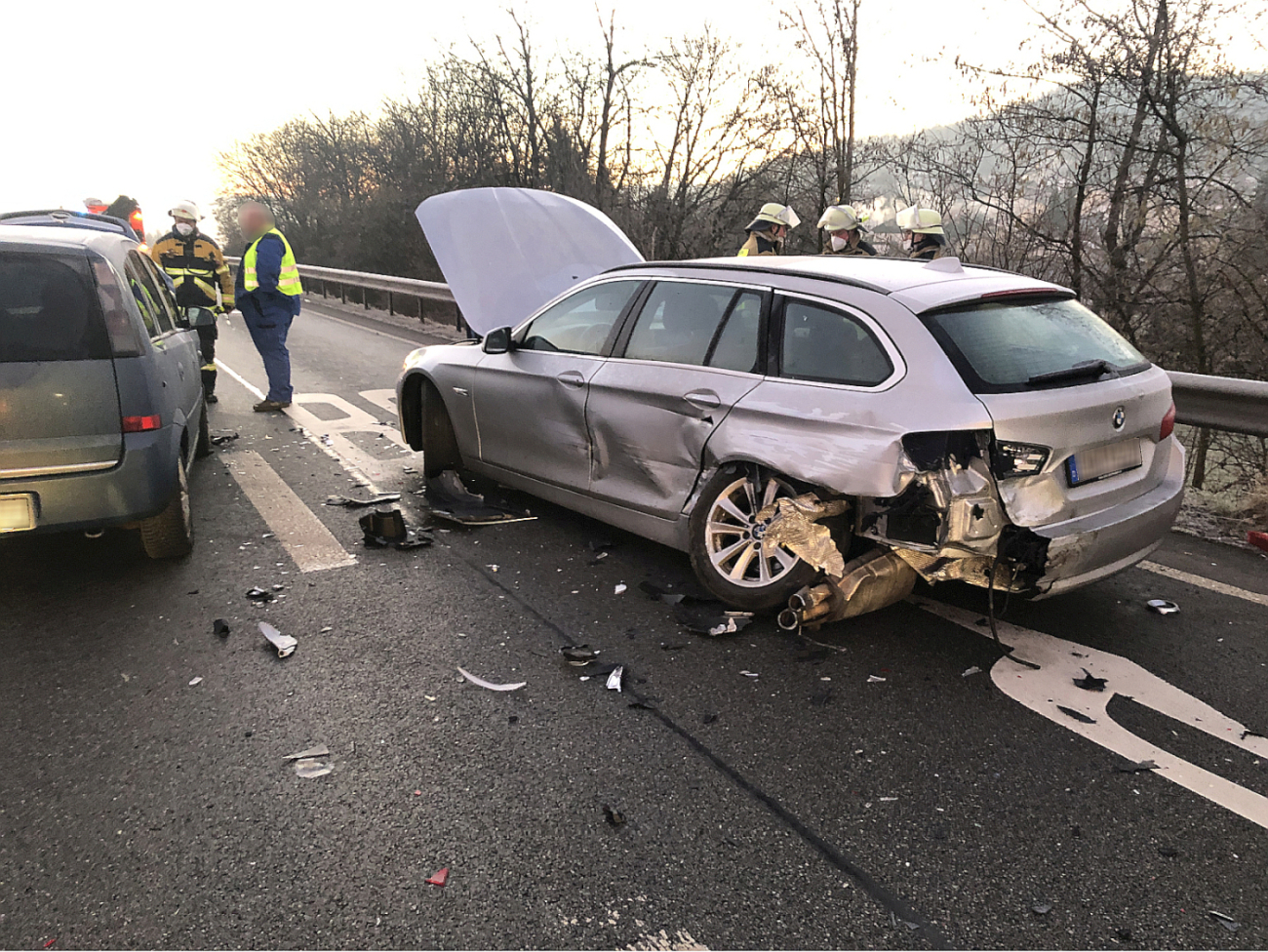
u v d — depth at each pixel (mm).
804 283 3717
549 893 2156
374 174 30984
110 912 2076
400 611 3803
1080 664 3375
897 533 3230
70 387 3730
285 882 2182
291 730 2863
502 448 5102
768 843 2354
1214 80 8742
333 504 5312
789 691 3154
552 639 3549
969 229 10844
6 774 2611
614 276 4605
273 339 8086
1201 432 8617
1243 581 4238
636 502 4223
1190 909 2131
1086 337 3555
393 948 1981
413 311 18250
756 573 3816
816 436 3361
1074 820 2463
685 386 3904
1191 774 2684
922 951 1999
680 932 2047
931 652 3469
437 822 2412
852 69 11555
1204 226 9180
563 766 2686
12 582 4102
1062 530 3119
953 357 3174
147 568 4285
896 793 2574
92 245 3975
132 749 2742
